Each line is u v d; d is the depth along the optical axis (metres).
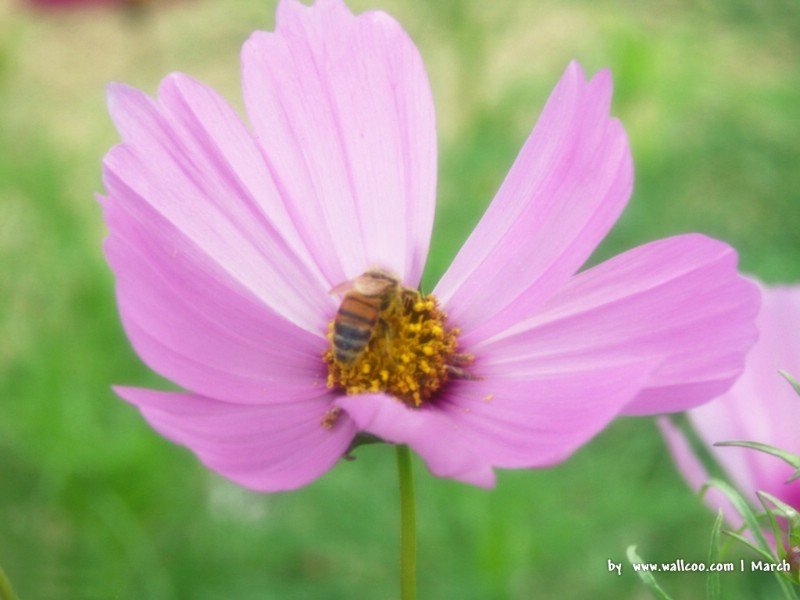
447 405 0.27
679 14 0.61
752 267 0.50
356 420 0.25
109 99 0.27
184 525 0.44
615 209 0.27
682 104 0.55
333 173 0.28
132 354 0.48
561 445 0.24
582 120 0.27
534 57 0.72
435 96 0.69
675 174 0.53
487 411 0.27
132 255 0.25
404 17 0.62
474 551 0.40
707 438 0.27
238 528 0.44
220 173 0.28
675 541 0.42
